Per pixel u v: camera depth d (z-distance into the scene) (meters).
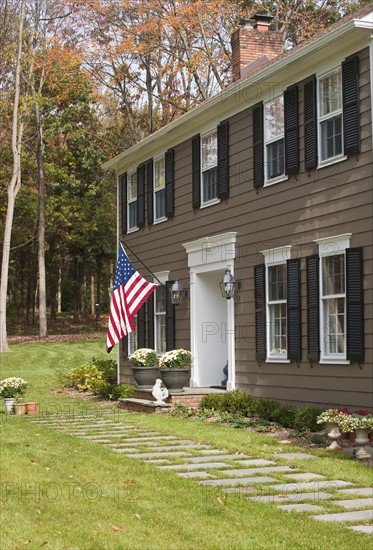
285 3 34.66
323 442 12.20
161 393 17.20
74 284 48.75
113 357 31.66
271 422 14.52
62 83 37.31
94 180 42.09
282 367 15.50
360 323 13.18
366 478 9.45
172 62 34.38
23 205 41.91
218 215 18.05
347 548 6.57
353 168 13.59
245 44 20.97
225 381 18.55
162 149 21.03
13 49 35.50
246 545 6.67
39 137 38.41
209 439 12.73
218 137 17.97
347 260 13.52
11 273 51.53
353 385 13.41
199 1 32.31
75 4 34.62
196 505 8.12
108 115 41.78
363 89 13.41
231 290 17.12
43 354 32.59
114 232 42.88
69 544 6.77
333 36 13.52
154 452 11.70
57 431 14.15
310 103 14.73
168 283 20.23
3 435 13.67
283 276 15.73
